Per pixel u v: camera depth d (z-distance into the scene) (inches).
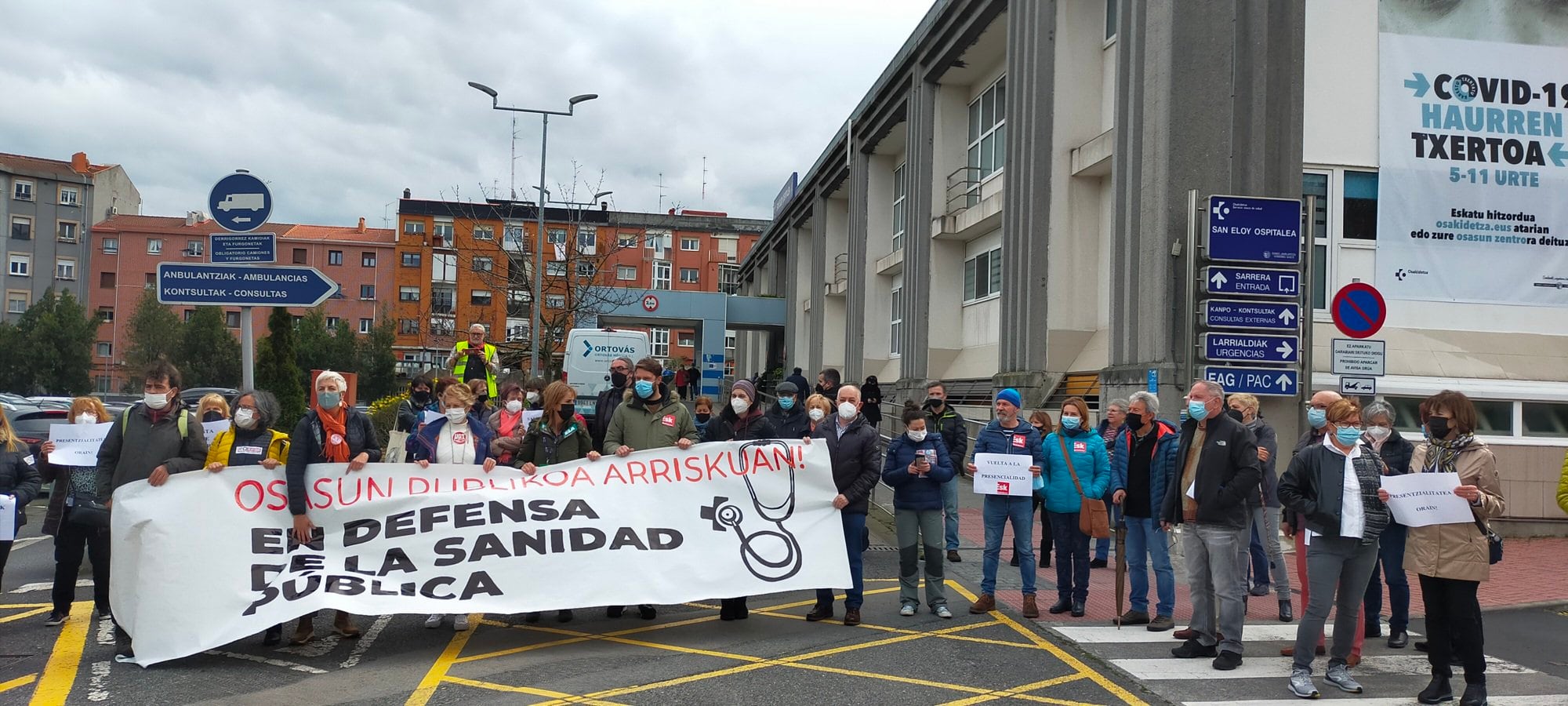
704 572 308.5
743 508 320.2
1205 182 565.6
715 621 333.1
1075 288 748.0
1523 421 567.2
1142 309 588.1
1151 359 573.6
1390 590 308.2
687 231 3425.2
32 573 419.8
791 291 1829.5
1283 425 544.1
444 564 291.0
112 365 3171.8
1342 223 583.5
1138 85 604.1
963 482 767.1
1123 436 337.1
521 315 1726.1
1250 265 538.3
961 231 975.6
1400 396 565.6
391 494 292.4
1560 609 373.4
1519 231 594.9
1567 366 582.6
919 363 1046.4
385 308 3154.5
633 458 317.4
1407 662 290.7
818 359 1583.4
